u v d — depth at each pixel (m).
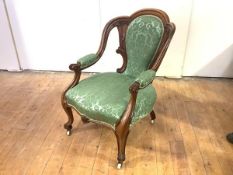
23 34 2.45
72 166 1.48
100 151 1.59
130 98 1.27
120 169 1.45
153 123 1.82
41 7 2.27
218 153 1.56
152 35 1.45
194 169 1.45
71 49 2.49
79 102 1.39
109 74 1.63
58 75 2.61
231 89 2.29
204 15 2.14
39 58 2.60
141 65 1.55
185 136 1.70
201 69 2.44
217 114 1.93
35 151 1.60
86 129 1.79
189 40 2.29
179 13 2.13
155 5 2.14
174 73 2.46
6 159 1.54
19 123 1.87
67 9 2.26
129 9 2.19
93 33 2.37
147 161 1.50
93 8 2.22
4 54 2.59
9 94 2.26
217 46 2.29
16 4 2.27
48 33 2.42
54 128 1.81
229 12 2.10
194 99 2.14
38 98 2.20
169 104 2.07
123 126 1.27
